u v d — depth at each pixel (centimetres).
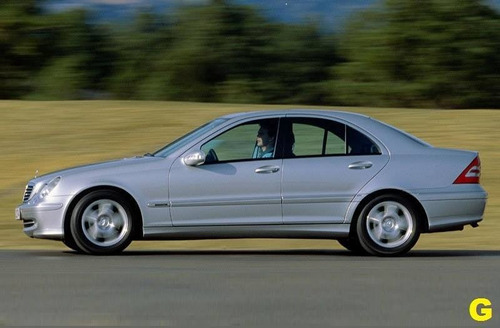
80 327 1021
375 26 5612
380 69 5528
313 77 5828
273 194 1611
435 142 3189
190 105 3819
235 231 1612
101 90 5838
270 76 5775
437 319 1073
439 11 5403
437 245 1938
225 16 5738
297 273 1391
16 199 2473
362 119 1666
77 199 1587
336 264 1502
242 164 1612
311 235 1628
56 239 1603
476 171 1658
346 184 1619
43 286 1262
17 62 5756
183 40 5784
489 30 5394
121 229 1597
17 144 3095
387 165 1631
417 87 5394
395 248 1619
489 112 3641
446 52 5394
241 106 3853
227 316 1077
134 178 1591
